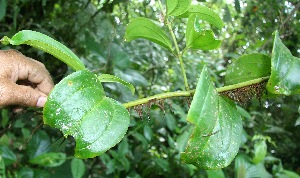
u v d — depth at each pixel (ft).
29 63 1.35
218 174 2.49
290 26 3.76
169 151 3.29
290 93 1.03
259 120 4.04
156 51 3.71
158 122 3.09
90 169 3.51
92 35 3.02
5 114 2.66
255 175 2.62
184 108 3.36
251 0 3.84
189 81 3.62
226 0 3.75
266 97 1.21
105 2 3.07
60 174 2.92
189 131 2.84
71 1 3.17
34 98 1.26
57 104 0.90
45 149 2.62
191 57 4.09
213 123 1.00
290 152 4.31
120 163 2.89
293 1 3.71
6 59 1.28
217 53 4.44
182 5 1.22
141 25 1.27
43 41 1.02
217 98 1.02
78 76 0.94
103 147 0.92
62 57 1.08
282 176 2.87
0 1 2.72
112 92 3.08
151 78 3.80
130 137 3.67
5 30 3.31
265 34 3.87
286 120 4.20
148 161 3.42
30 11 3.18
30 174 2.45
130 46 3.53
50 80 1.43
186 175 3.22
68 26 3.17
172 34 1.25
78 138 0.91
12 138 2.94
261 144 2.66
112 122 0.94
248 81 1.16
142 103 1.17
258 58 1.25
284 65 1.04
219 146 1.01
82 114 0.92
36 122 2.81
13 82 1.24
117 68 2.94
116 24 3.15
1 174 2.39
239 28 4.09
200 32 1.10
